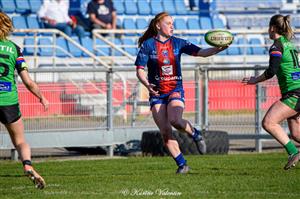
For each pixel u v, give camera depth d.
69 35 63.16
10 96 21.16
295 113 25.42
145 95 39.59
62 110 37.16
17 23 63.50
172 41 25.55
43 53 61.06
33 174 21.16
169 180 24.62
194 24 70.88
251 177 25.08
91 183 24.36
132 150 38.41
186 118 39.78
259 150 39.03
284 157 32.53
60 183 24.56
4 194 21.95
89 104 37.78
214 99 39.94
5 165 31.62
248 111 39.78
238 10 74.38
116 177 25.94
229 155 34.31
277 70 25.03
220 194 21.31
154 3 71.62
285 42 25.19
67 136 37.12
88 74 39.97
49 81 40.44
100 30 57.34
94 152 40.19
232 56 66.00
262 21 73.06
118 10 69.69
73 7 67.94
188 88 39.84
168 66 25.39
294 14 72.00
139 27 68.56
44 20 62.84
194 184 23.47
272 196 20.91
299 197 20.77
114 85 38.94
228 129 39.91
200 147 26.16
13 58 21.27
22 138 21.61
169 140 26.25
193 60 63.66
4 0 65.50
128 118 39.06
